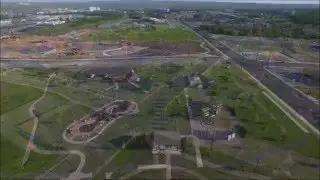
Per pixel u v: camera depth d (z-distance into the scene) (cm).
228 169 7475
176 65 16812
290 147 8481
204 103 11462
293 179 7106
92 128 9438
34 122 9788
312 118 10350
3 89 12638
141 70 15788
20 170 7406
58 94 12250
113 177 7138
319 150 8325
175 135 8600
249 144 8631
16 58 18162
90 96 12106
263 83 14000
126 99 11838
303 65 17325
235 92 12719
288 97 12262
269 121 10069
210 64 17175
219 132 9269
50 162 7719
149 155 8025
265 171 7406
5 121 9800
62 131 9250
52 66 16475
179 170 7412
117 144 8538
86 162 7719
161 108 11006
